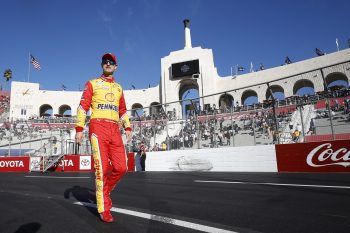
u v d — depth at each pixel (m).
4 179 9.99
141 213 3.66
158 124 13.72
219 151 11.65
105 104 3.47
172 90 42.28
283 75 36.31
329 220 3.21
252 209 3.84
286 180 7.08
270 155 10.47
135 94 47.53
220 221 3.22
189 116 12.83
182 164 12.56
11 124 22.34
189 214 3.59
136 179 8.60
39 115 48.06
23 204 4.61
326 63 33.53
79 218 3.45
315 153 9.45
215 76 41.62
